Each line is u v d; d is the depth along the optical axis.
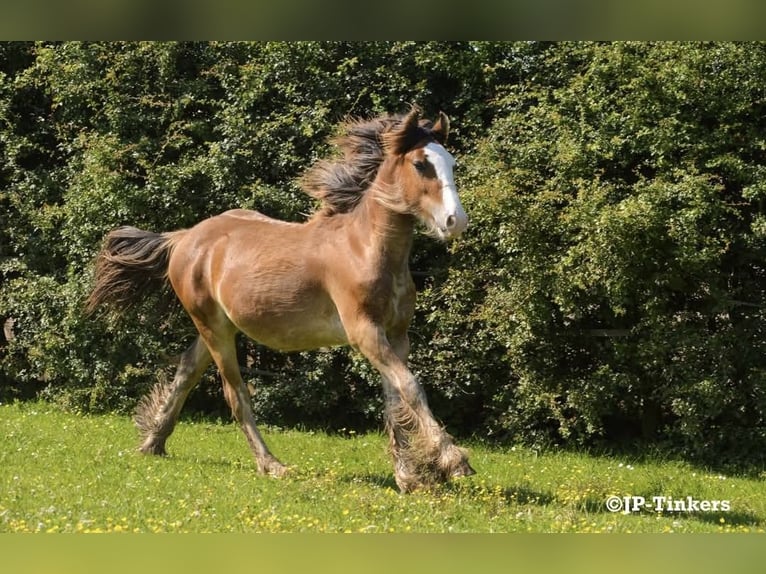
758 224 11.41
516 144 12.55
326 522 7.18
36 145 14.73
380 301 8.18
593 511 8.45
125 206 13.44
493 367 12.97
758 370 11.73
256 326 8.97
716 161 11.42
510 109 12.93
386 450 8.77
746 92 11.62
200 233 9.77
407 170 7.93
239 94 13.53
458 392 12.93
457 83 13.61
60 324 14.15
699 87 11.62
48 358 14.35
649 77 11.62
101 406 14.14
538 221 11.77
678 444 12.34
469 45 13.35
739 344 11.92
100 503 7.55
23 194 14.77
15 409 14.23
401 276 8.32
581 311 12.02
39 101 15.33
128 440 11.47
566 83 12.89
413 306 8.54
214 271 9.35
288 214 13.13
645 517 8.14
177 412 10.41
